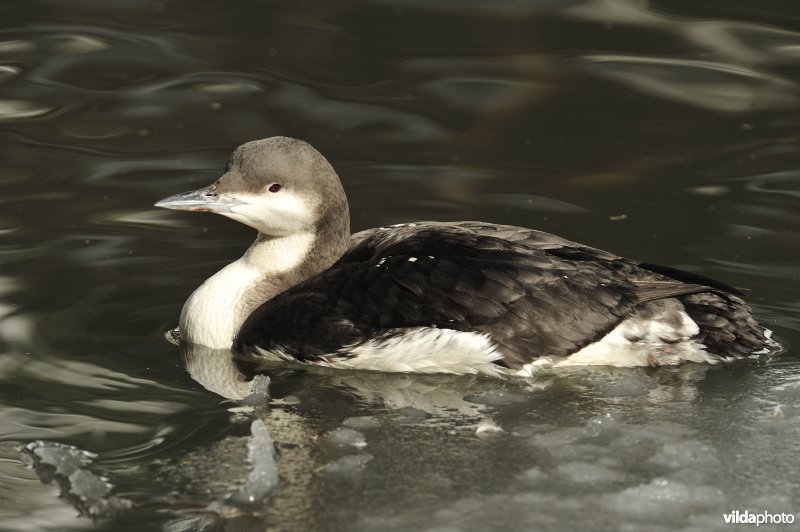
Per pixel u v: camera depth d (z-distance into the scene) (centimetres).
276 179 1042
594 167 1395
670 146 1434
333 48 1662
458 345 972
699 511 792
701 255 1205
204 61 1620
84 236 1239
